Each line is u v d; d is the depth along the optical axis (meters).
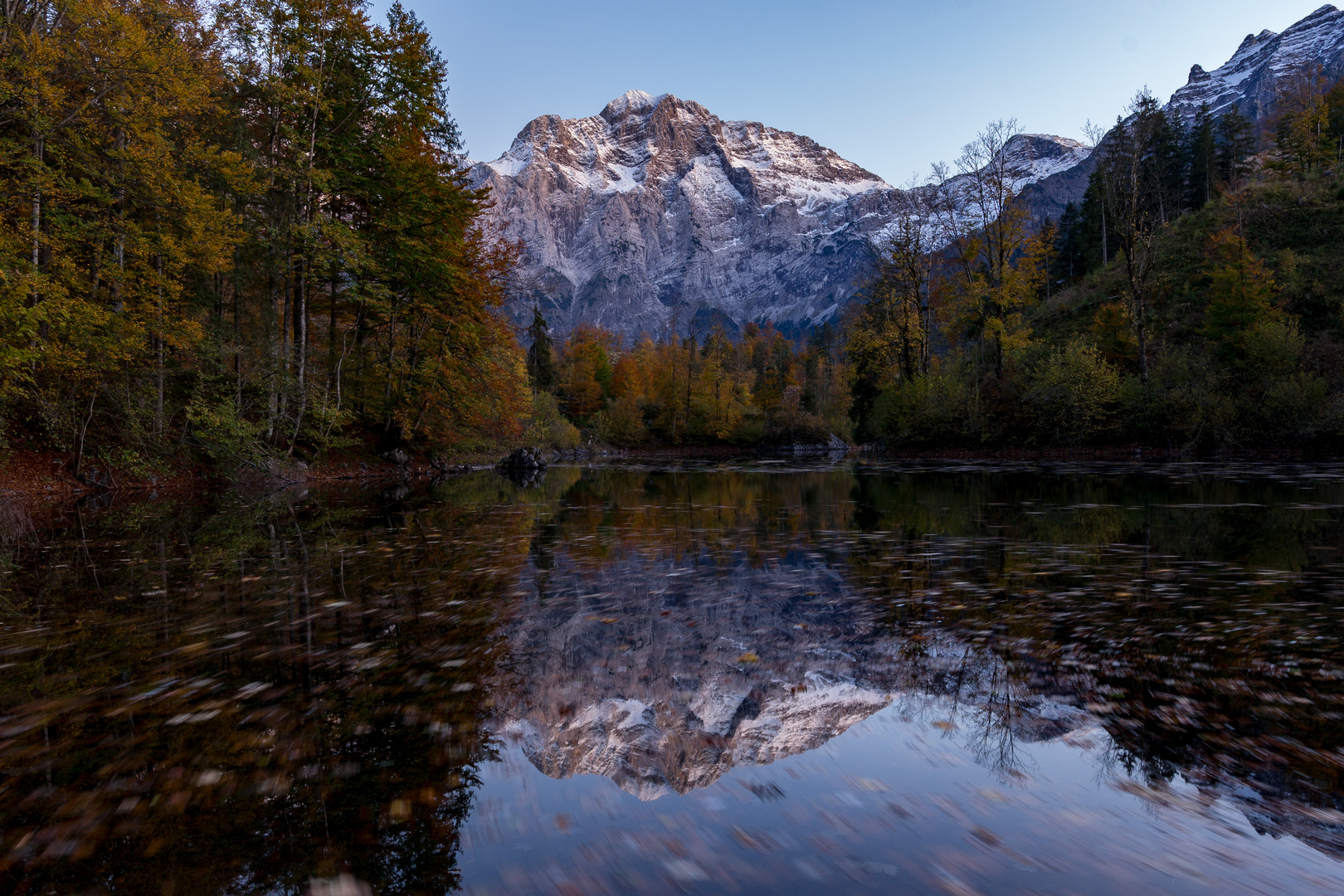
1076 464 25.78
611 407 76.44
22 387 15.23
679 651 3.95
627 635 4.31
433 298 24.30
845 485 18.61
